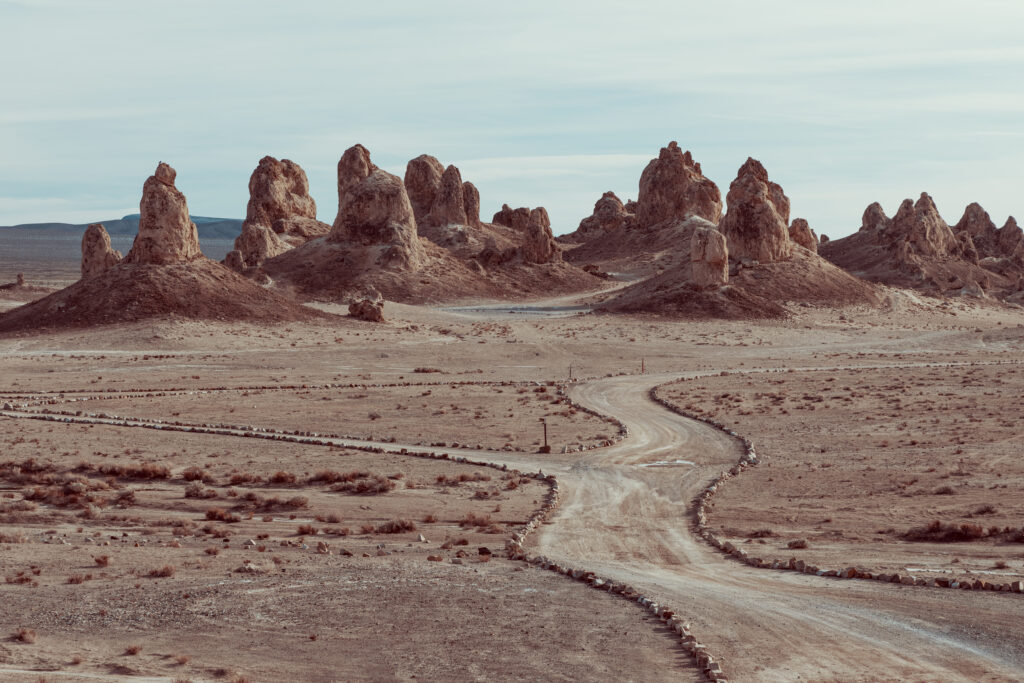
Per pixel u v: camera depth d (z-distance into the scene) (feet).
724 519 130.21
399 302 527.81
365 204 592.60
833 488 147.64
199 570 98.89
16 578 92.79
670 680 70.03
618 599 91.35
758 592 93.66
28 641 74.74
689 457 177.88
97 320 386.93
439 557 107.24
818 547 113.70
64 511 133.69
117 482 154.40
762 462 170.71
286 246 638.12
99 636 77.51
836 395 256.73
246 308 405.39
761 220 527.40
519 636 79.66
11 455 175.63
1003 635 80.07
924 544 114.32
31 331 382.63
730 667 72.79
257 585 93.15
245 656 73.97
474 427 214.48
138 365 324.80
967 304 547.08
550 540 119.44
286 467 167.53
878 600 90.48
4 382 291.58
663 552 112.88
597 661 73.92
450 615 84.89
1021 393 249.14
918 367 327.67
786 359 363.76
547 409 240.94
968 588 94.22
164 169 425.69
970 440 182.80
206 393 270.67
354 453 182.09
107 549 108.47
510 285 588.50
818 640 79.15
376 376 312.50
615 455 180.55
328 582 94.63
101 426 212.02
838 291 505.66
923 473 155.33
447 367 339.57
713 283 479.82
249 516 132.26
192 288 406.41
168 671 69.56
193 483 151.64
